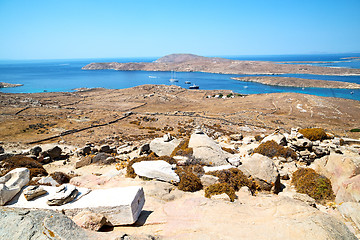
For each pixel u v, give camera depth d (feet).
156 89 409.69
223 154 51.57
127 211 23.61
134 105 280.31
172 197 33.60
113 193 25.70
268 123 183.42
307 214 24.70
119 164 61.41
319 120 203.62
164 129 161.38
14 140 122.52
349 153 50.67
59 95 332.80
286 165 52.21
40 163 63.87
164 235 21.62
